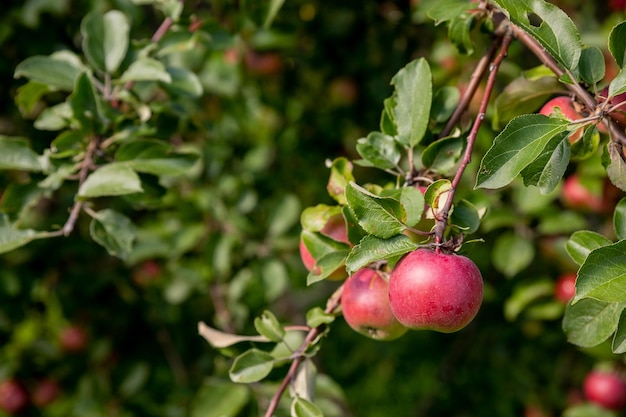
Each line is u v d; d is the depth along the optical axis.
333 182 1.37
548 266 2.00
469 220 1.29
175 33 1.64
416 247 1.23
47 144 2.12
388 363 2.63
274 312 2.49
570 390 2.24
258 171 2.32
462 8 1.41
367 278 1.34
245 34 2.04
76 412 2.15
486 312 2.24
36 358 2.22
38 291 2.14
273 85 2.34
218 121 2.32
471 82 1.39
